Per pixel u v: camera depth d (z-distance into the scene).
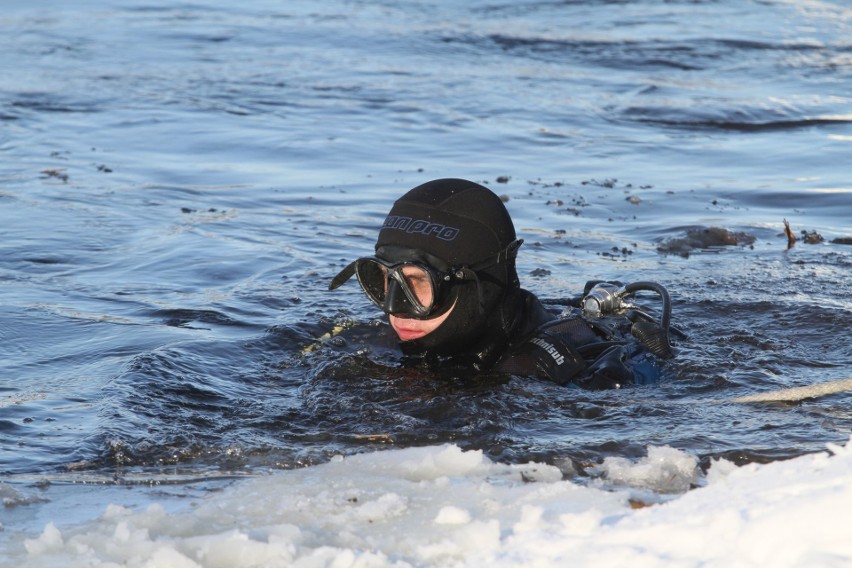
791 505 8.87
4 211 25.58
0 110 39.31
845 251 23.97
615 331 16.83
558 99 43.78
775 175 31.91
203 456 12.29
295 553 9.18
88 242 23.14
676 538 8.92
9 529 10.23
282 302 18.98
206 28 61.06
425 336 15.07
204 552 9.23
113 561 9.27
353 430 13.12
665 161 34.03
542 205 28.03
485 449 12.41
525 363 15.21
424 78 47.94
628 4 71.31
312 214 26.62
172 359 15.42
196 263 21.66
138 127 37.38
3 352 16.08
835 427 13.05
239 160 33.12
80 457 12.13
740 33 59.22
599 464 11.93
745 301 19.30
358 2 72.50
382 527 9.93
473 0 73.06
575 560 8.79
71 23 61.94
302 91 44.75
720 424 13.23
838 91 44.94
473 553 9.25
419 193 15.18
